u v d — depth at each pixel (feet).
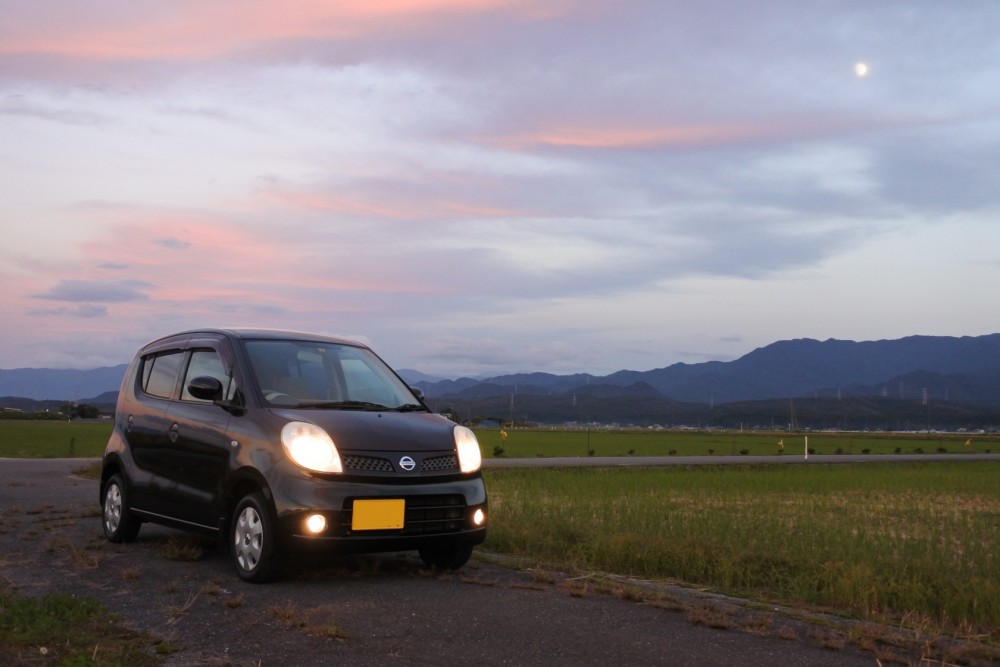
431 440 20.99
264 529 19.31
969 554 27.96
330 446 19.48
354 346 25.45
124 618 16.20
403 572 21.50
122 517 25.23
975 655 15.16
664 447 199.52
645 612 17.71
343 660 13.74
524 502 39.60
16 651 13.46
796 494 57.31
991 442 346.13
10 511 32.48
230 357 22.93
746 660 14.35
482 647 14.70
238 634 15.16
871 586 20.31
